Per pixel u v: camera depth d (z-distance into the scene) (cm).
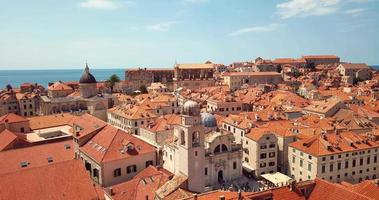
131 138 8856
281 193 5544
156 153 8794
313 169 9550
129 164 8300
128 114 15238
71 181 5547
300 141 10475
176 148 8988
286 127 11756
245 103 18150
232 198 5238
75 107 18325
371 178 10338
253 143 10831
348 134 10681
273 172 10938
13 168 7550
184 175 8338
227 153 10031
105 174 7931
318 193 5522
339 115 14362
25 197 5172
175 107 17988
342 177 9838
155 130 12231
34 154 8244
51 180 5481
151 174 7681
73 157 8656
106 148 8269
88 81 18538
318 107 15412
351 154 9856
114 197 6800
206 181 9700
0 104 19538
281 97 18938
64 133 11231
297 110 15350
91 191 5494
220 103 17375
